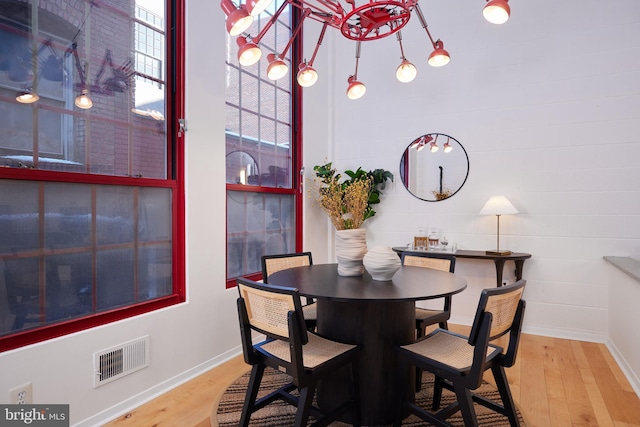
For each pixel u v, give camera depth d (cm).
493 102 350
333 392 198
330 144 420
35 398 165
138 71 222
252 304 170
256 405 181
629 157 304
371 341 192
